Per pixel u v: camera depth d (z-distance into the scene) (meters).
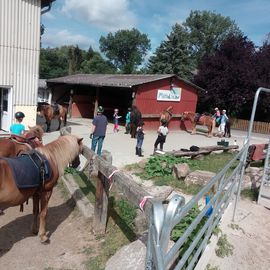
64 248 5.33
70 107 29.02
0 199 4.43
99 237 5.58
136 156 13.38
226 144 15.25
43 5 17.08
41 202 5.25
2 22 15.50
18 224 6.09
